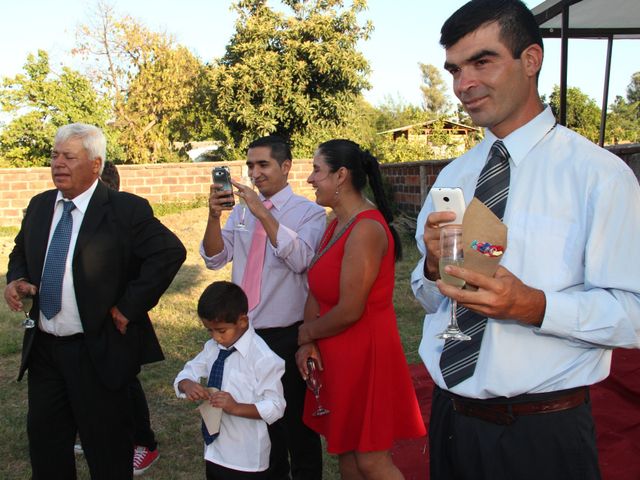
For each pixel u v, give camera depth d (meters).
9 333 6.68
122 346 3.17
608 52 7.66
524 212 1.80
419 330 6.32
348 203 2.95
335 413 2.78
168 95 25.56
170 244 3.26
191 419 4.69
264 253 3.41
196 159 28.78
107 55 26.17
